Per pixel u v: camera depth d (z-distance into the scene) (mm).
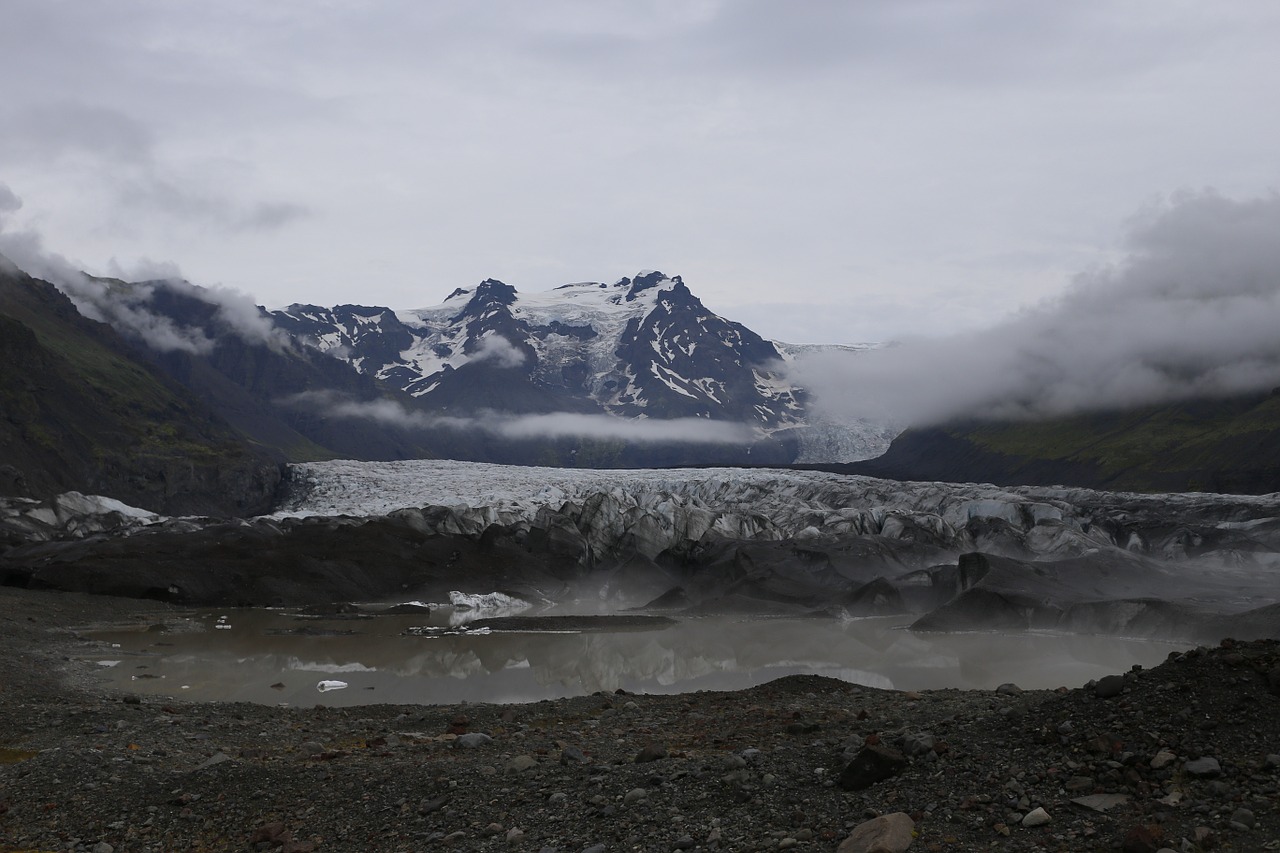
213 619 67062
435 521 105250
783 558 81375
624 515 102000
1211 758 13195
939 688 35281
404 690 36969
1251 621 49875
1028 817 12688
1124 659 45469
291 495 166625
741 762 16906
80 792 18797
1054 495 121938
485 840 15023
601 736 22688
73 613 65875
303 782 18484
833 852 12766
